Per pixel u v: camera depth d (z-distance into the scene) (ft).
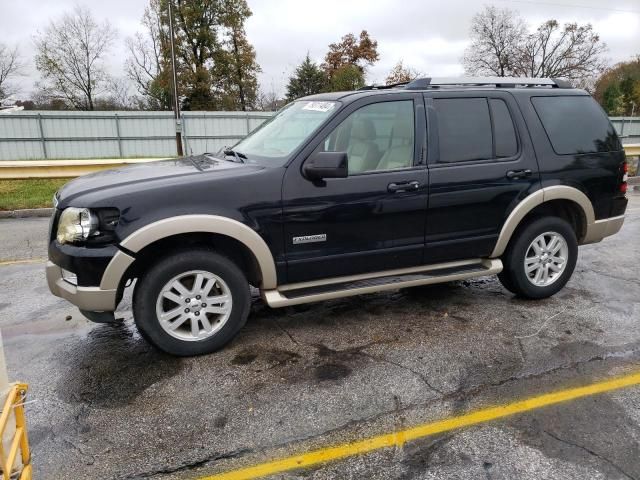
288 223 11.89
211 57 140.46
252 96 150.20
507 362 11.66
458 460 8.41
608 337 12.96
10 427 6.40
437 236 13.55
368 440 8.95
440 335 13.12
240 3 139.54
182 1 135.03
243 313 12.22
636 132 90.68
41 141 81.05
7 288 17.35
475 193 13.62
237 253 12.48
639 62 194.08
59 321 14.43
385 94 12.98
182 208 10.95
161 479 8.07
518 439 8.93
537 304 15.25
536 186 14.32
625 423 9.37
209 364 11.68
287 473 8.18
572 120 15.11
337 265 12.67
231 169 11.85
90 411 9.90
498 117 14.06
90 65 150.71
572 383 10.75
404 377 11.02
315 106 13.58
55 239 11.25
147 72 152.76
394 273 13.52
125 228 10.63
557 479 7.94
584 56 156.76
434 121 13.33
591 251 21.44
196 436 9.10
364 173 12.57
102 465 8.38
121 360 11.96
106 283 10.69
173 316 11.61
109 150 84.17
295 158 11.98
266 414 9.73
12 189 37.29
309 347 12.48
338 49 167.02
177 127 78.84
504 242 14.33
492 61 164.35
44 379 11.14
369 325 13.76
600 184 15.26
